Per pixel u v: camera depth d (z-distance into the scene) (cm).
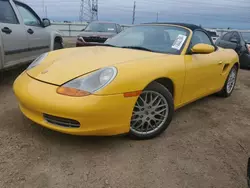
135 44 360
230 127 349
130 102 254
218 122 363
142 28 395
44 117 254
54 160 244
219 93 478
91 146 270
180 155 267
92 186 213
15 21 478
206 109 412
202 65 355
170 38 358
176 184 223
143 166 243
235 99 484
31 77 277
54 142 273
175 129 327
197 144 293
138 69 265
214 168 250
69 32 3008
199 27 397
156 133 296
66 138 282
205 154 273
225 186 227
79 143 274
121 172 233
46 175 222
